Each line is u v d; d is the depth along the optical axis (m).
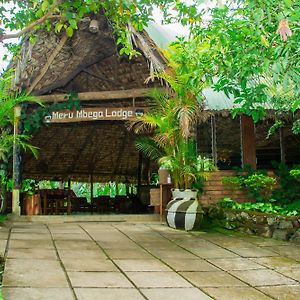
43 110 11.18
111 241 7.79
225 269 6.08
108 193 25.02
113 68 11.50
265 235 8.80
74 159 17.56
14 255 6.18
